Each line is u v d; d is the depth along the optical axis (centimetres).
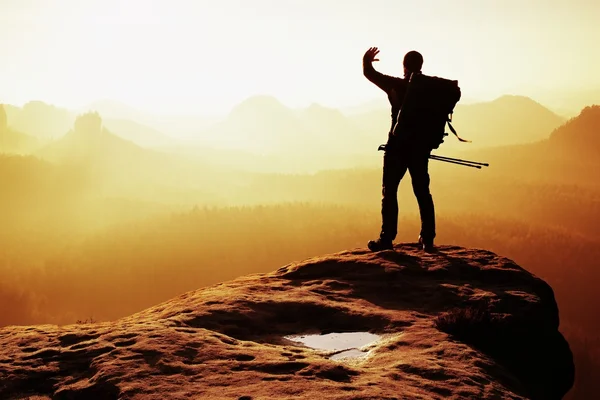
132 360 367
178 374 348
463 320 469
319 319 514
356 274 642
